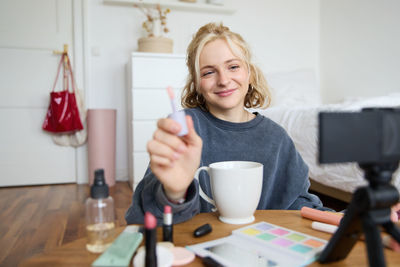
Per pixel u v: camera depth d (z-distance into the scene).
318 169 1.81
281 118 2.18
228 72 0.81
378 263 0.36
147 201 0.57
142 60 2.51
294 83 2.90
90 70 2.86
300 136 1.95
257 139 0.85
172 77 2.57
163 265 0.39
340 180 1.67
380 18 2.73
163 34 2.98
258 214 0.64
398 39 2.57
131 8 2.89
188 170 0.52
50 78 2.79
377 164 0.37
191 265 0.42
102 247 0.47
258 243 0.48
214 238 0.51
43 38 2.76
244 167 0.63
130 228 0.54
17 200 2.27
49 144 2.83
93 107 2.88
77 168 2.87
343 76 3.18
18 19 2.71
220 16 3.13
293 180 0.84
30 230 1.62
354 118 0.35
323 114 0.33
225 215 0.58
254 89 0.99
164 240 0.48
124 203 2.16
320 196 2.32
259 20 3.27
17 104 2.75
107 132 2.66
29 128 2.78
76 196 2.38
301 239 0.49
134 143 2.53
